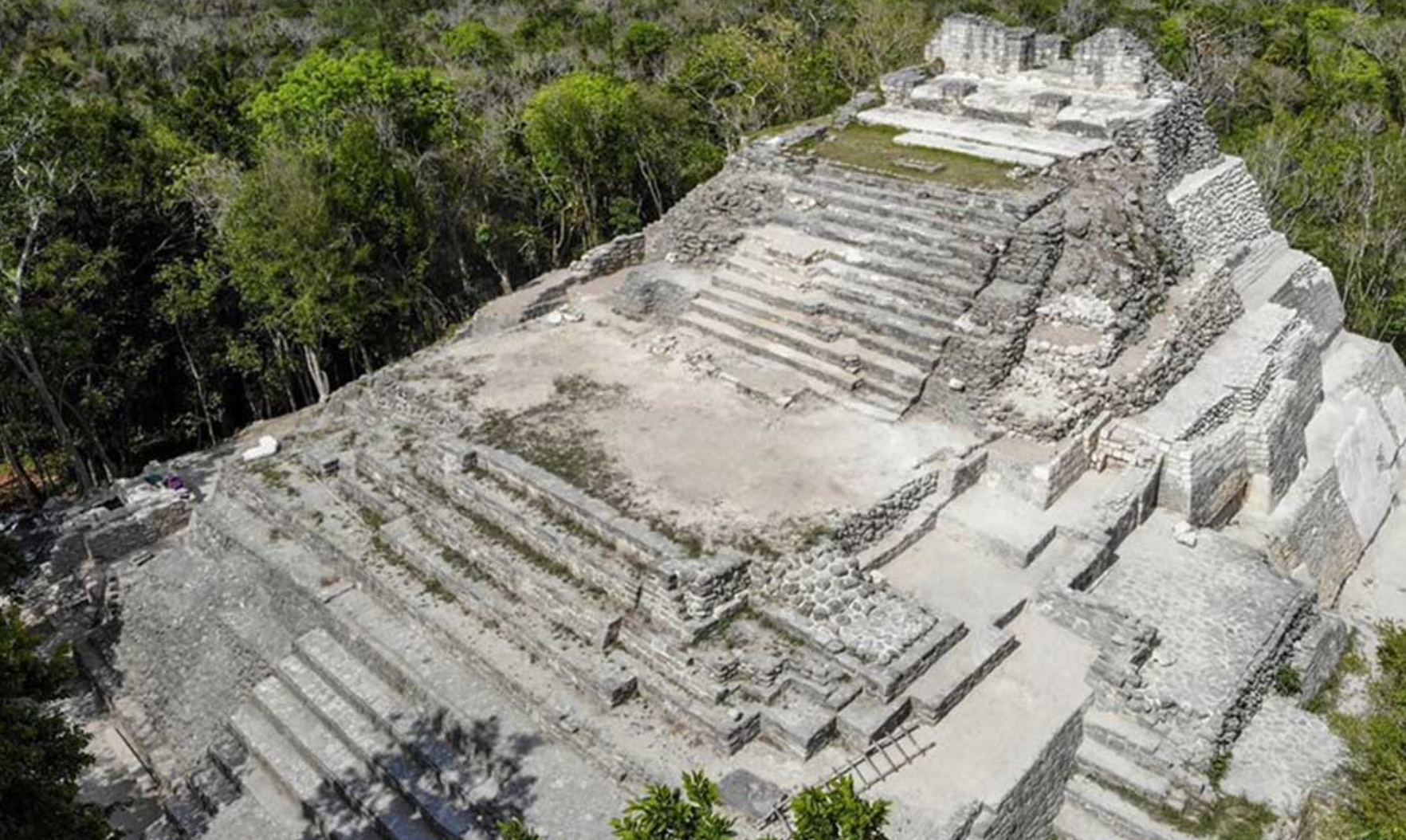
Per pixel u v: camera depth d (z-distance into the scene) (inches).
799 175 1074.7
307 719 706.2
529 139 1465.3
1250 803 605.6
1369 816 560.1
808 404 867.4
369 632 719.7
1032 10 2265.0
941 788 569.3
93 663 852.0
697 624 638.5
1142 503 792.9
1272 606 719.1
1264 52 2101.4
